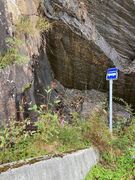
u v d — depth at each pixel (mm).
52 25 6027
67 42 6227
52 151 4418
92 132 4957
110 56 6566
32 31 5473
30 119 4789
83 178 4289
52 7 5969
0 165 3707
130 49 6859
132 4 6375
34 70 5352
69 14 6051
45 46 6121
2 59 4551
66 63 6488
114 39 6672
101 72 6715
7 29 4797
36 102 5359
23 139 4410
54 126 4684
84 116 6148
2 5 4789
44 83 5863
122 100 6918
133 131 5707
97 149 4852
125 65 6836
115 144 5117
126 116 6738
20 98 4711
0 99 4316
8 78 4484
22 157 4184
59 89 6594
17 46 4844
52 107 5840
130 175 4625
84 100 6668
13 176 3529
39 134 4566
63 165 4070
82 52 6367
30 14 5625
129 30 6652
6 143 4168
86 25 6254
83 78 6766
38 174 3752
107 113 6418
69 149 4551
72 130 4875
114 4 6355
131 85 6891
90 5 6289
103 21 6465
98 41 6387
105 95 7000
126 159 4891
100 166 4652
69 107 6387
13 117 4500
